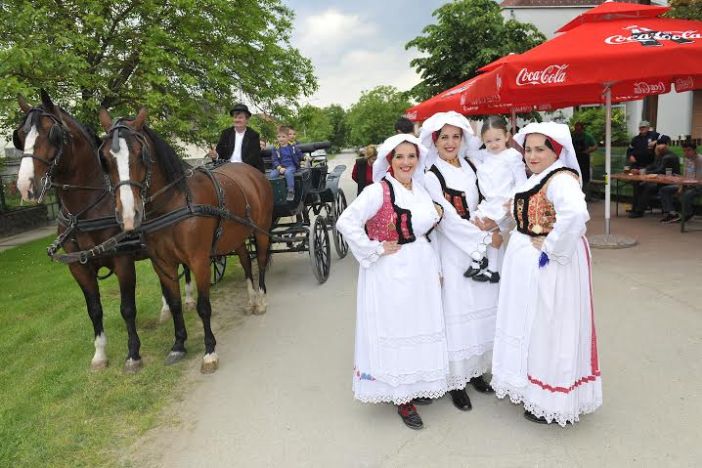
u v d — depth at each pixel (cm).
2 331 613
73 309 670
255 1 1394
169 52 1203
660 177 905
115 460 337
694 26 680
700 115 1684
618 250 750
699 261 667
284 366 462
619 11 724
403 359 338
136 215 383
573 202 295
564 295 311
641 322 491
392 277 333
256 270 822
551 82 614
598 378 334
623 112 1903
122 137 386
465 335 365
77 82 1023
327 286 699
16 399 427
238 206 535
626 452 310
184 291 722
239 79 1405
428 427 351
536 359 324
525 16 2022
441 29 1666
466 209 365
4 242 1355
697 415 341
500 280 365
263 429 362
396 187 338
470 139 373
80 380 454
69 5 1117
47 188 404
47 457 342
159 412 394
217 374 454
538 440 328
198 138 1356
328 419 370
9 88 887
